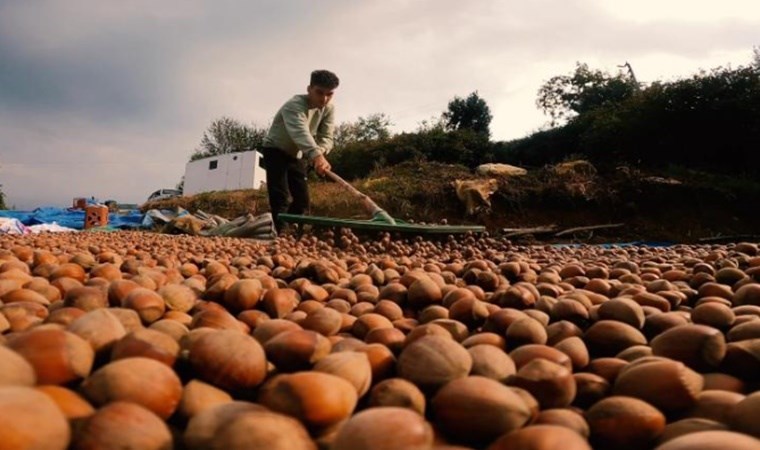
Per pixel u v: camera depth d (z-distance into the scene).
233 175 33.72
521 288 2.82
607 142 19.95
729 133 18.33
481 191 16.89
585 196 16.61
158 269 3.69
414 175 20.69
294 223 7.53
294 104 8.59
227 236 10.77
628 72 28.34
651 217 16.25
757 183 16.80
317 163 8.23
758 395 1.30
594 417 1.42
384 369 1.73
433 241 7.59
